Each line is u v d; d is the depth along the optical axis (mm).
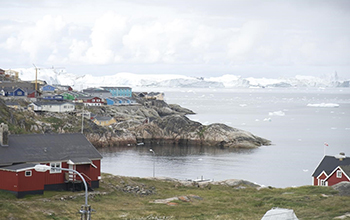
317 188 69000
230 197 63406
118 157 131125
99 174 63625
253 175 106125
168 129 166500
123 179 72000
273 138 173125
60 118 151000
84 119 157000
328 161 79188
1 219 43062
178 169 113438
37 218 45281
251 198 61719
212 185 77562
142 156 133500
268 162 123312
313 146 152750
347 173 72812
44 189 58531
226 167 116312
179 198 60719
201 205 57000
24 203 49844
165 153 140000
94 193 59500
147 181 77938
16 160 57031
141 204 56844
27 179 55000
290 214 40469
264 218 40750
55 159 59438
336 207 51531
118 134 157500
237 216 49062
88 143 65625
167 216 49094
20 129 119125
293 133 189250
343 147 150125
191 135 163000
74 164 59938
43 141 62562
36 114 148875
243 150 146000
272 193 68000
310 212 50000
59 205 50844
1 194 53531
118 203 56500
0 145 58531
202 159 128750
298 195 63062
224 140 156125
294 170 111875
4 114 119562
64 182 60156
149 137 164500
